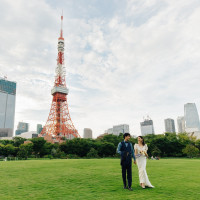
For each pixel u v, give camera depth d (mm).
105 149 91062
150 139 92188
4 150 79250
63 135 126812
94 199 6793
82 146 90625
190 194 7516
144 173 8977
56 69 143250
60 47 148875
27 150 78312
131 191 8086
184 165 24016
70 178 11992
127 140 9008
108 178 11984
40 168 19047
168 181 10719
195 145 91938
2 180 11297
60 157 80125
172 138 92938
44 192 8031
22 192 8070
